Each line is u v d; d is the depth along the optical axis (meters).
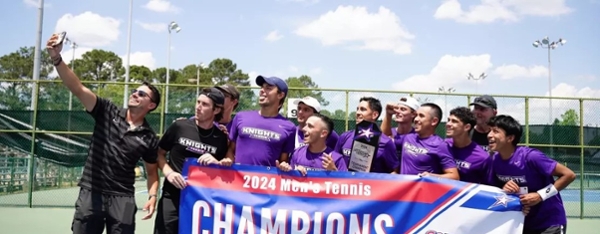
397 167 5.79
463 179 5.36
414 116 6.16
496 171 5.07
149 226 9.90
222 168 5.00
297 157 5.45
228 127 5.91
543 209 4.92
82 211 4.68
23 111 13.12
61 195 15.16
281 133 5.28
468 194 4.85
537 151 4.88
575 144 13.34
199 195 4.94
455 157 5.39
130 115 4.89
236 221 4.92
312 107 6.09
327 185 4.95
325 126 5.27
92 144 4.81
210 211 4.93
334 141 6.55
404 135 6.14
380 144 5.68
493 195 4.82
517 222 4.79
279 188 4.97
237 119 5.48
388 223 4.89
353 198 4.93
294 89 13.01
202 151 5.08
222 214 4.93
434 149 5.24
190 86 13.27
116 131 4.79
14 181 15.89
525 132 13.25
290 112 12.91
